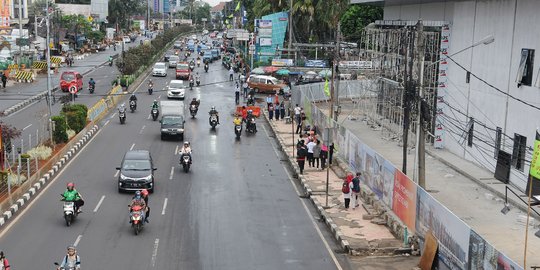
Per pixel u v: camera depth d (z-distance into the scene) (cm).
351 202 2659
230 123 4991
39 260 1973
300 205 2745
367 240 2230
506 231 2228
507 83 2962
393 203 2439
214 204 2708
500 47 3044
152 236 2250
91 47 12631
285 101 6278
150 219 2459
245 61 9756
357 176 2667
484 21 3225
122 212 2544
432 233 1972
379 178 2667
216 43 15112
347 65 5394
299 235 2320
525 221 2344
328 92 5597
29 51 8962
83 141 4028
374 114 4553
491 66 3138
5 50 8569
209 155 3766
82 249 2089
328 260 2056
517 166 2812
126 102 5959
